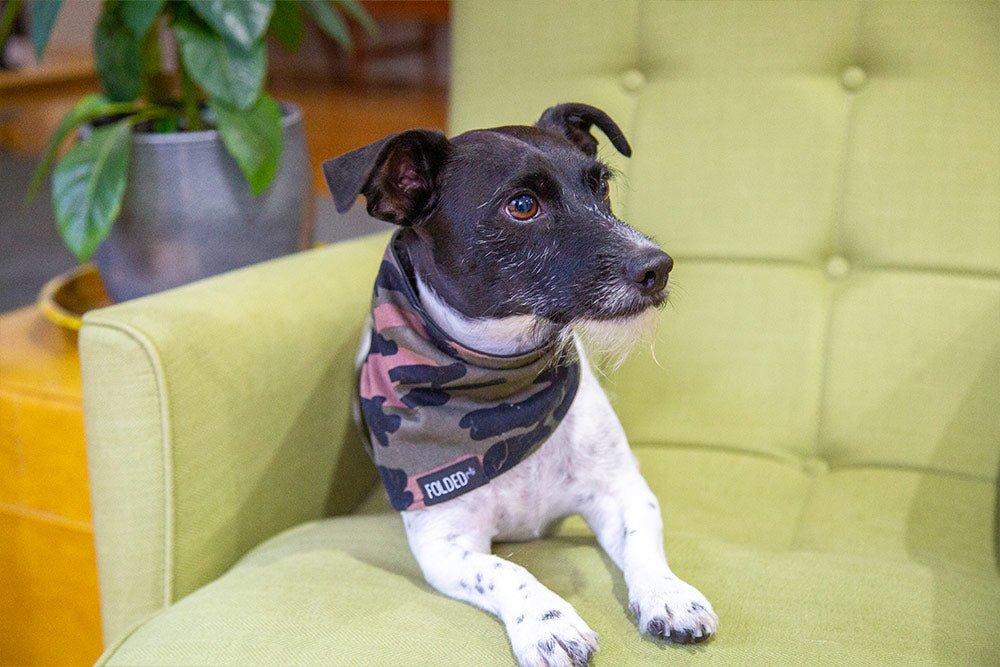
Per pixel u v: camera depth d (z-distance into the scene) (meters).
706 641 1.07
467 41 1.84
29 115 5.74
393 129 5.49
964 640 1.06
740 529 1.50
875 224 1.61
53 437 1.60
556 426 1.31
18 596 1.73
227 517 1.41
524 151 1.23
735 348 1.71
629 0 1.75
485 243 1.23
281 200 1.92
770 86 1.66
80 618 1.71
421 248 1.30
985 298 1.55
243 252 1.89
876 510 1.51
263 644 1.11
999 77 1.52
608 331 1.22
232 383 1.39
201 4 1.67
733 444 1.72
